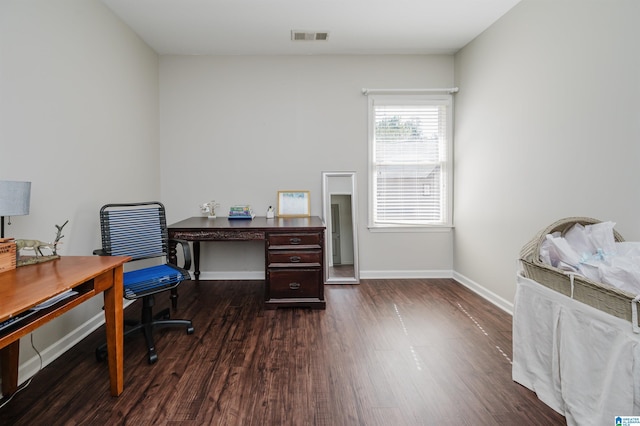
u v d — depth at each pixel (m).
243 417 1.42
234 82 3.45
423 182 3.58
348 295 3.06
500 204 2.74
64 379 1.71
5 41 1.61
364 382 1.69
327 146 3.52
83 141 2.21
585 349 1.31
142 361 1.88
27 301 1.04
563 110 2.07
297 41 3.14
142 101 3.06
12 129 1.65
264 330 2.30
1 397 1.55
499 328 2.33
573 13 1.98
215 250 3.55
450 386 1.65
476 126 3.09
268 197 3.51
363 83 3.50
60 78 1.98
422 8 2.58
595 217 1.85
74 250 2.12
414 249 3.61
